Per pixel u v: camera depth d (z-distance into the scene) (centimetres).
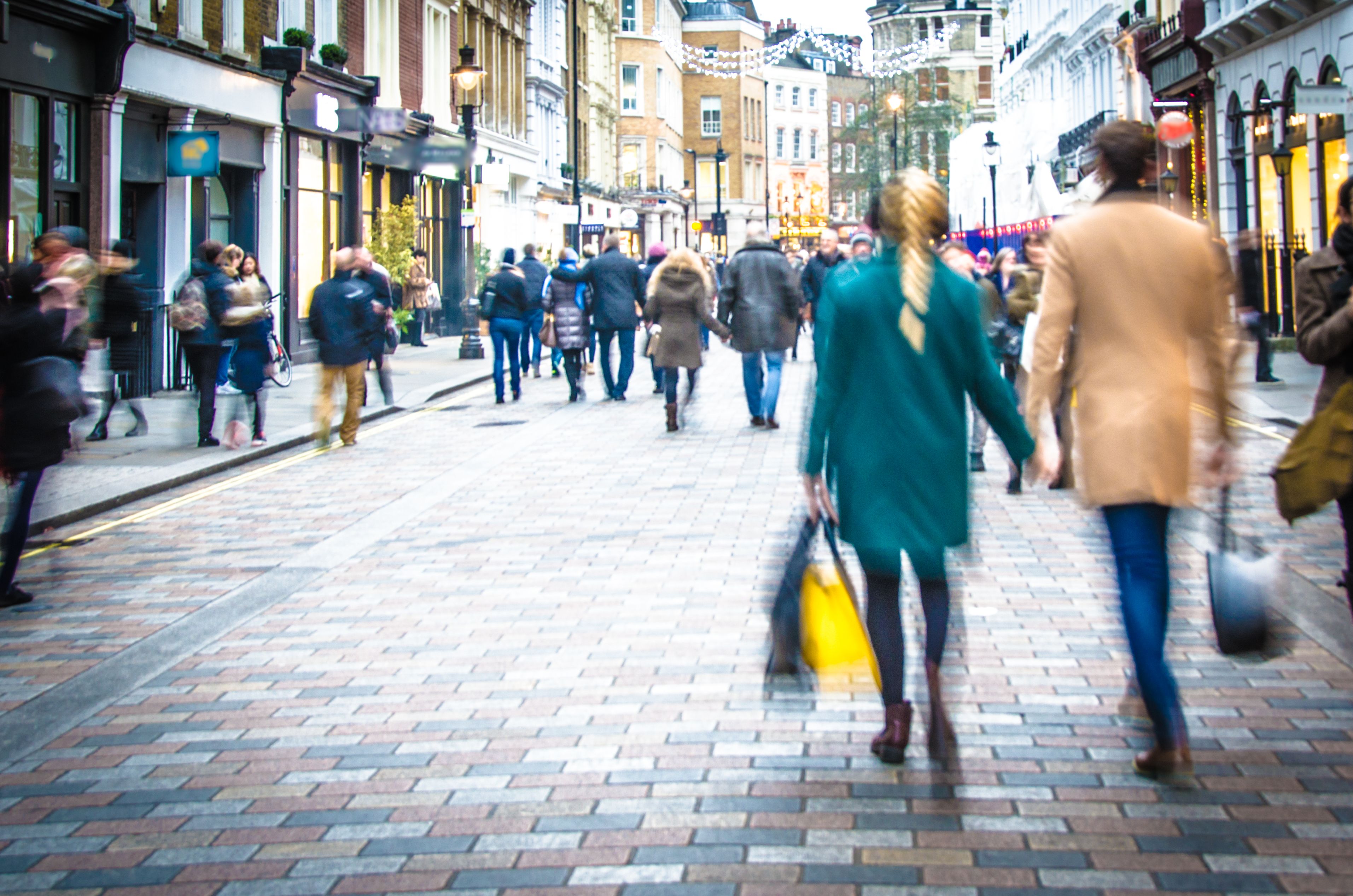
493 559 866
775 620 482
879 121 8500
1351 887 383
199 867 420
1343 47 2353
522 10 4619
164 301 2072
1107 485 461
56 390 770
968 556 521
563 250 1914
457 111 3878
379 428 1642
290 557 892
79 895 402
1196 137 3306
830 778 475
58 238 895
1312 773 468
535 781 481
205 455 1361
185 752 524
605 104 6556
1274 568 506
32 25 1716
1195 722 523
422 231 3584
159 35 2002
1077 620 672
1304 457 529
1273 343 2147
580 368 1923
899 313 459
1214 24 3009
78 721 565
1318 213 2508
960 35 10206
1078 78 4619
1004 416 473
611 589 775
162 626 722
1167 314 465
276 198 2509
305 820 454
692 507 1036
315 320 1441
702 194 10362
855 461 463
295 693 596
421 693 589
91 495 1100
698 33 10331
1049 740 505
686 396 1609
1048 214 2580
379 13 3247
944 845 417
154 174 2080
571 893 393
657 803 457
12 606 772
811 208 6744
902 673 483
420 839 435
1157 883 388
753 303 1506
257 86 2406
